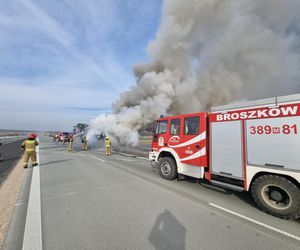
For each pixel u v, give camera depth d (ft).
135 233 10.12
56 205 13.89
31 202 14.44
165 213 12.65
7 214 12.33
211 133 16.70
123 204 14.17
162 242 9.30
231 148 14.94
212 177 16.72
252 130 13.61
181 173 19.70
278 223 11.37
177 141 20.35
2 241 9.30
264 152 12.84
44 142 105.09
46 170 26.73
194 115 18.56
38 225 10.89
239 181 14.73
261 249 8.80
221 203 14.56
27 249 8.68
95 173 25.00
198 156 17.84
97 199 15.20
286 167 11.69
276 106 12.34
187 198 15.61
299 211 11.15
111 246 8.96
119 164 32.63
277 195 12.20
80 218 11.82
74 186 18.85
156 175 24.14
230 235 9.98
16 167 28.86
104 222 11.32
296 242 9.39
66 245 9.00
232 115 15.03
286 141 11.74
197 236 9.87
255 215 12.46
